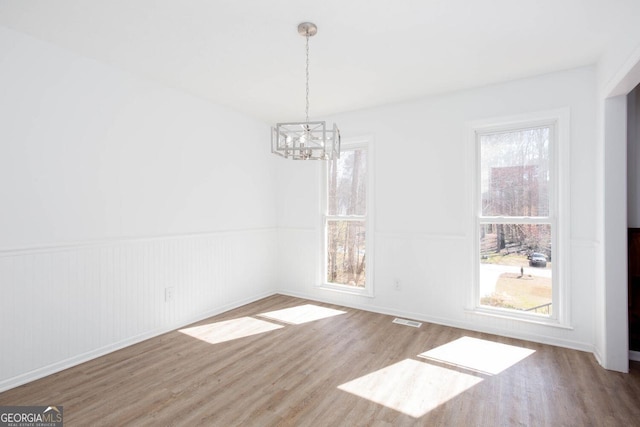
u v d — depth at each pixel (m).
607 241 2.54
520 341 3.07
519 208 3.21
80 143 2.67
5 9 2.06
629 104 2.79
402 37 2.39
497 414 2.00
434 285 3.57
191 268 3.57
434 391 2.25
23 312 2.34
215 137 3.87
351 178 4.21
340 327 3.44
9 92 2.30
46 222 2.48
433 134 3.58
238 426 1.89
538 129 3.12
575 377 2.42
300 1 1.98
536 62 2.78
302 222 4.59
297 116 4.37
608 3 1.98
